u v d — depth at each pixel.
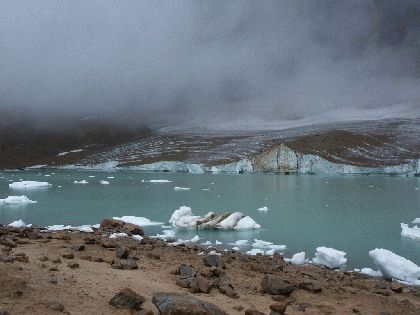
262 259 20.64
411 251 28.30
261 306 11.17
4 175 137.62
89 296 9.95
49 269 11.91
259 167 145.88
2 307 8.42
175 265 15.48
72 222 38.22
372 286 16.91
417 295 15.92
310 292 13.62
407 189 80.19
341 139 172.00
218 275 14.42
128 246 19.38
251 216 44.38
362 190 78.00
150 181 99.25
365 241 31.53
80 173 152.00
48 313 8.45
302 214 46.25
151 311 8.95
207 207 52.09
